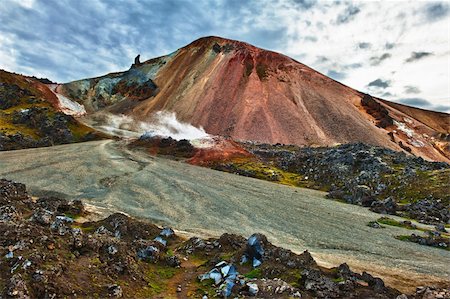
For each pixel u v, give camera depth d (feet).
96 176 271.08
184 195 234.79
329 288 84.17
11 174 251.39
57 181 244.83
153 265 98.78
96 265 77.25
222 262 97.86
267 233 170.19
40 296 61.16
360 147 376.27
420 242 168.76
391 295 88.07
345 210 231.71
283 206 226.79
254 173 356.59
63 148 389.39
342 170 331.16
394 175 293.43
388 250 153.28
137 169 311.06
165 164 352.90
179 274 95.55
